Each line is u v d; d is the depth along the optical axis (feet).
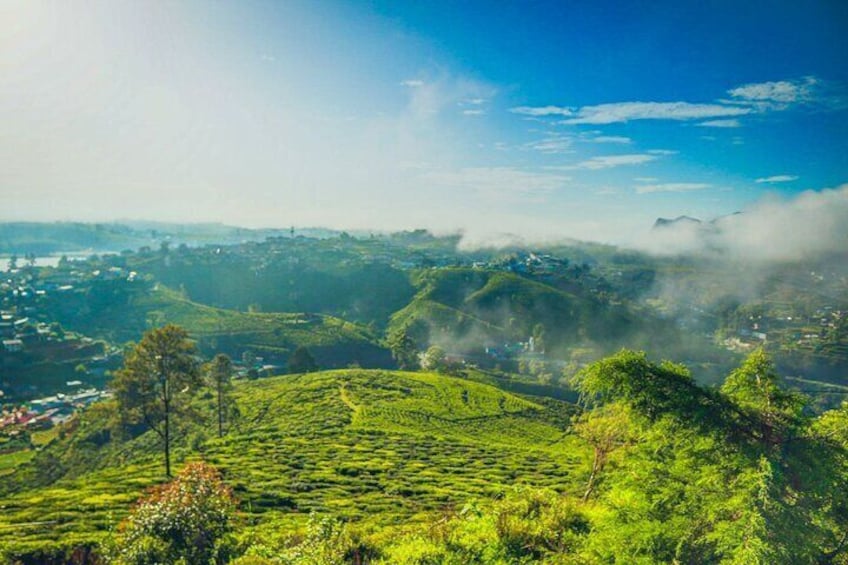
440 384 373.81
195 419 178.70
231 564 57.88
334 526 61.98
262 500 133.59
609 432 63.05
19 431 354.95
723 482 38.24
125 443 261.65
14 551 86.22
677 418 39.22
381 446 216.13
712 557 37.42
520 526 52.44
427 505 135.23
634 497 41.78
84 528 103.24
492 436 277.23
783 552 33.04
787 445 37.37
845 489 36.37
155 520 64.28
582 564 43.27
